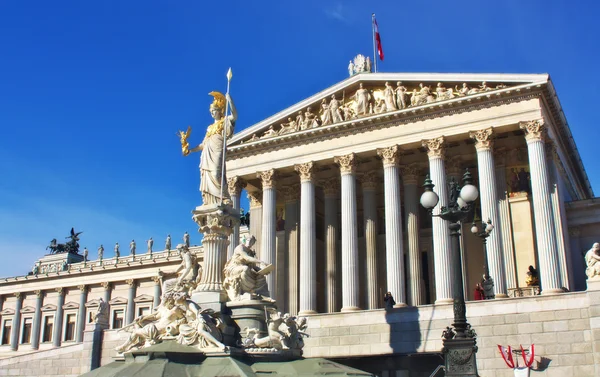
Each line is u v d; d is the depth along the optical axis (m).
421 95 53.00
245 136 60.53
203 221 23.80
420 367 41.03
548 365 34.81
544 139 48.53
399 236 51.00
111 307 94.06
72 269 100.25
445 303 43.81
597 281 33.91
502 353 35.50
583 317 34.72
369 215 57.88
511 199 53.88
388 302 45.44
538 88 48.44
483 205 48.41
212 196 24.17
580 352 34.28
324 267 64.25
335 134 55.97
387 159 53.16
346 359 42.84
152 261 91.19
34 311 101.56
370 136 54.41
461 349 18.30
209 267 23.22
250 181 62.16
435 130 51.78
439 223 49.16
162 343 19.95
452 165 55.41
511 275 50.84
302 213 55.88
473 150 55.00
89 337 45.66
